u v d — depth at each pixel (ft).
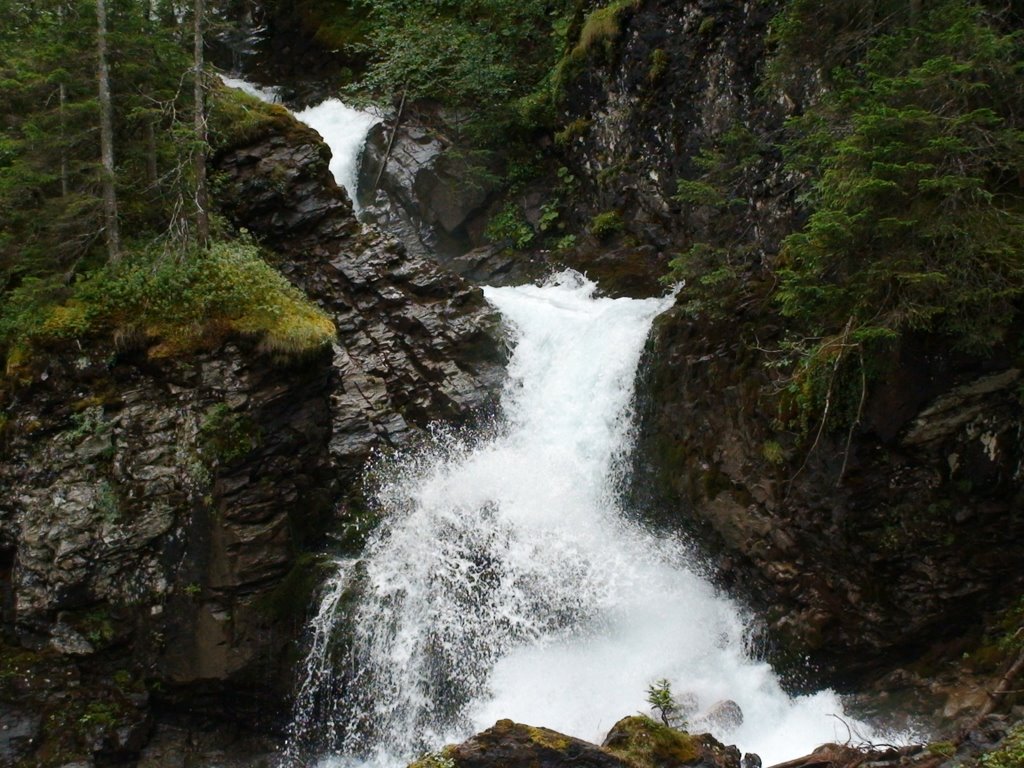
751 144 53.21
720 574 46.47
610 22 67.41
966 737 33.30
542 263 68.59
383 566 48.42
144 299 48.80
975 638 39.11
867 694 40.73
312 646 46.16
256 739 45.85
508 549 49.16
